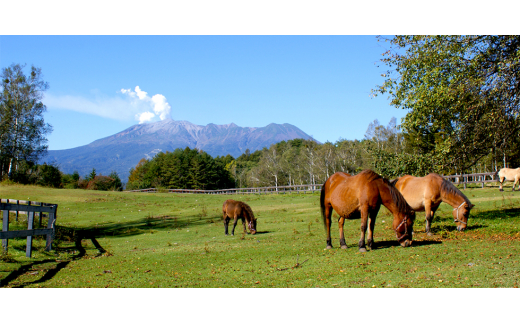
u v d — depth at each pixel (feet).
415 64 38.47
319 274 21.62
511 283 17.16
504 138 35.27
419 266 21.36
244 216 48.24
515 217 39.17
